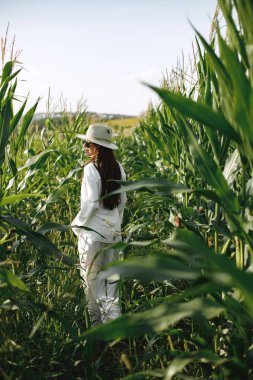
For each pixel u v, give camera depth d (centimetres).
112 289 352
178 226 317
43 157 417
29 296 314
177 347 298
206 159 181
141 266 156
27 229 291
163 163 555
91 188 348
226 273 130
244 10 161
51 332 283
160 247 386
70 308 322
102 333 153
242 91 142
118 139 1183
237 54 195
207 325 197
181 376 200
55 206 546
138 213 593
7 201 295
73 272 361
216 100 231
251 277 129
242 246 204
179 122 215
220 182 182
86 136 361
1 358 243
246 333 200
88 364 244
